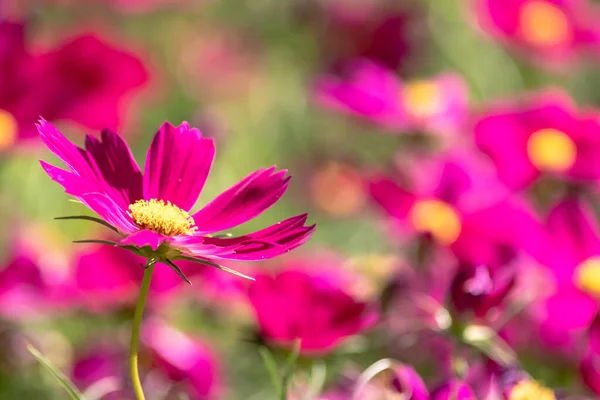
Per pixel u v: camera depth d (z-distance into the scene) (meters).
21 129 0.97
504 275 0.84
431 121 1.02
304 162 1.18
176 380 0.90
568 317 0.90
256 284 0.85
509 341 0.92
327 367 0.87
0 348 0.94
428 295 0.91
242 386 1.01
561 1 1.14
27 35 1.00
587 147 0.97
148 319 0.91
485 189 0.96
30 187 1.09
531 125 0.98
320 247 1.10
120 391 0.91
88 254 0.91
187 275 0.90
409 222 0.94
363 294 0.88
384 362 0.83
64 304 0.93
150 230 0.79
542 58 1.18
